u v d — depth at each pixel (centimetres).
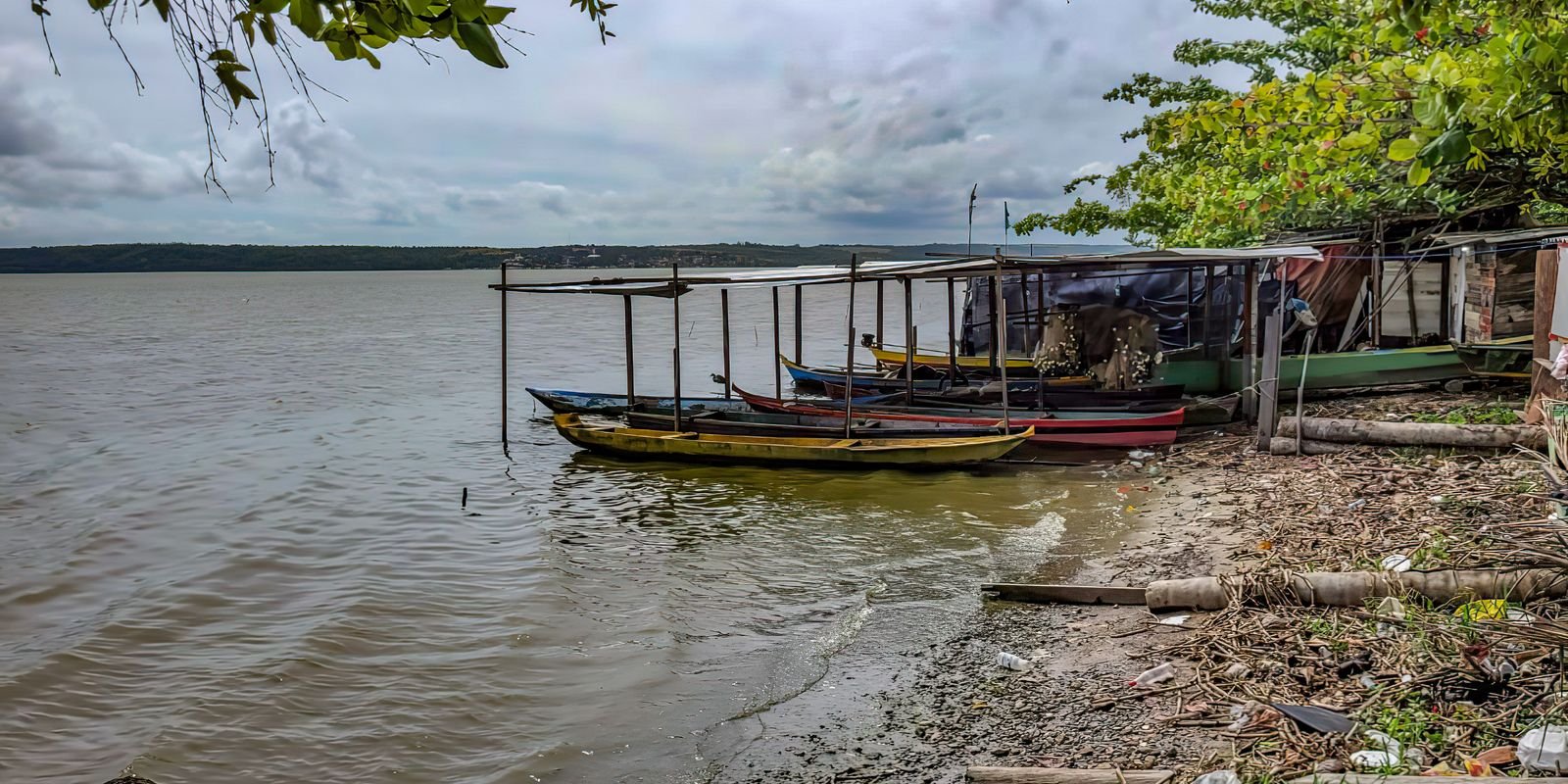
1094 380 1998
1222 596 834
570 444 2164
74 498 1727
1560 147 831
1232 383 1911
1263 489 1252
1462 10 911
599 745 750
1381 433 1340
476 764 737
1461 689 605
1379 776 484
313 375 3753
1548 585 720
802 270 2192
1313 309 2030
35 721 830
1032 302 2578
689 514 1479
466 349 4994
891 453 1678
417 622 1049
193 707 844
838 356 4434
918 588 1064
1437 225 1745
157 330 6656
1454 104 802
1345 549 927
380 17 290
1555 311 1234
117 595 1195
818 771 673
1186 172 2328
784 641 943
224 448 2214
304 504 1656
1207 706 662
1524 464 1131
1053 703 723
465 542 1393
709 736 749
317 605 1118
